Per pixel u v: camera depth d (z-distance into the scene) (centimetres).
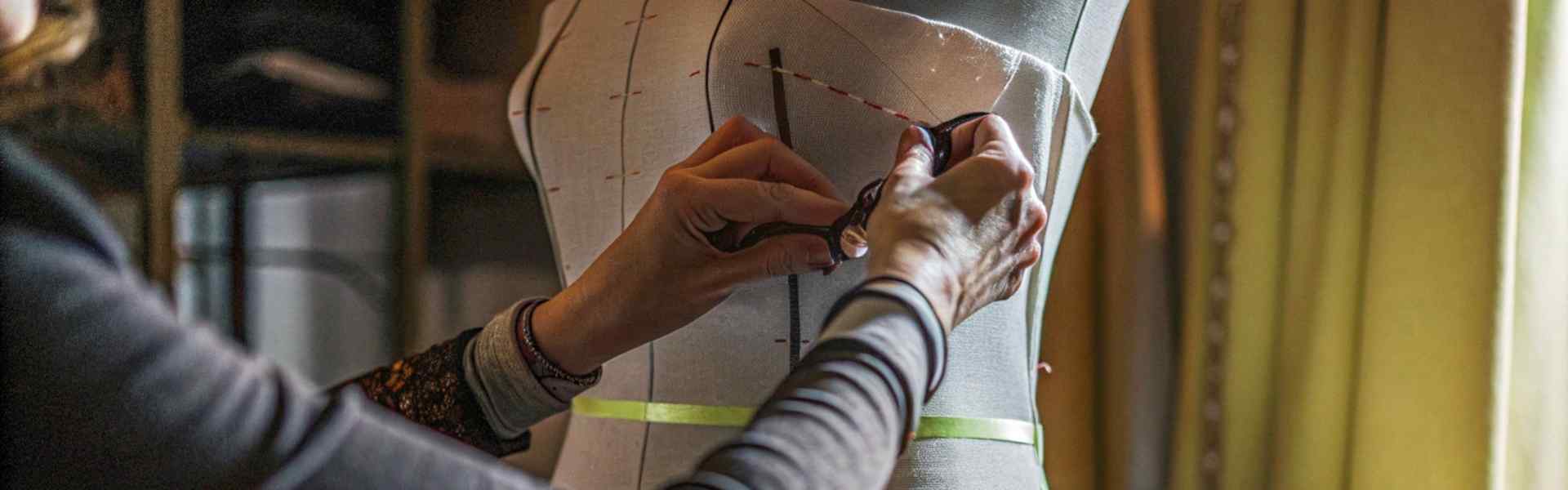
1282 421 125
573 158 83
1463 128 104
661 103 76
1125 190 135
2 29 47
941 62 70
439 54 208
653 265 70
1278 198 127
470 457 44
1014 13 72
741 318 74
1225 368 131
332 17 170
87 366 38
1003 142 60
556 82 83
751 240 68
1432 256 106
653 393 78
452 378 79
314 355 225
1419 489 107
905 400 49
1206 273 132
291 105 164
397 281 176
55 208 40
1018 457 74
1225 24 129
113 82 139
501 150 192
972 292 56
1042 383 140
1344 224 118
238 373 41
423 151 176
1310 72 123
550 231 88
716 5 74
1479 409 103
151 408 38
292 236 224
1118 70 135
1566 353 110
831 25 71
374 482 41
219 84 160
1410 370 108
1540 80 106
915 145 62
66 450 37
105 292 39
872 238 56
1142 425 136
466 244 220
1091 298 140
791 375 50
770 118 71
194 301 203
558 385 77
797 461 45
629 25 79
